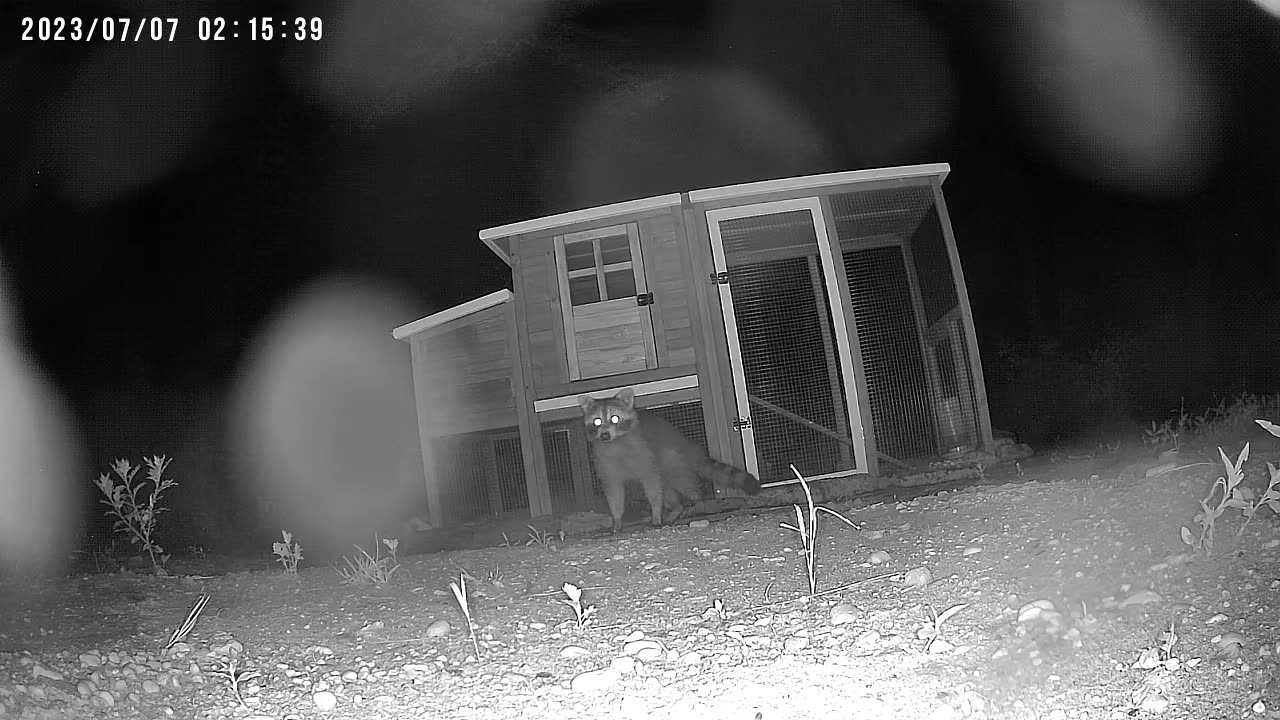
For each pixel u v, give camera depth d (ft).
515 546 12.58
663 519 14.10
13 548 14.42
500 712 6.56
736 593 9.26
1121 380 20.57
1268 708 5.41
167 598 10.48
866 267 15.38
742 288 14.96
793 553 10.15
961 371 14.83
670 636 8.05
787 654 7.21
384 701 6.98
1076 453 14.99
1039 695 5.92
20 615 9.89
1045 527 9.63
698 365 14.79
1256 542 8.04
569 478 15.16
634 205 14.93
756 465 14.70
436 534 14.75
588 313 14.97
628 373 14.87
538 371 14.99
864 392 14.73
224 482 20.44
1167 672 6.00
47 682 7.39
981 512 10.53
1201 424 14.85
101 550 14.76
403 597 10.07
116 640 9.15
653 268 14.96
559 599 9.58
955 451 14.85
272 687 7.48
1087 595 7.55
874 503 12.30
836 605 8.40
